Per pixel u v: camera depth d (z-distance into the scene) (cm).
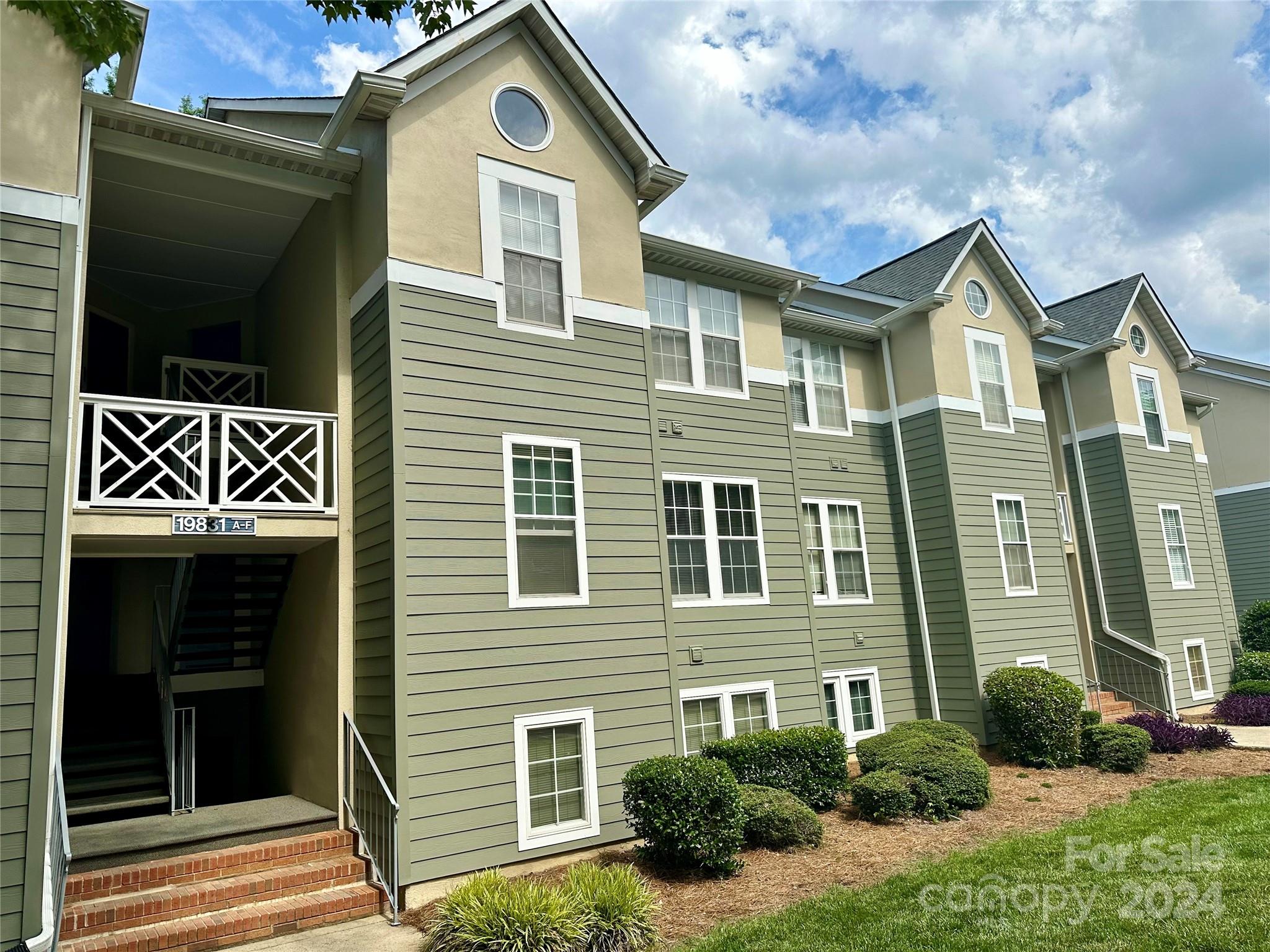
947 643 1366
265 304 1183
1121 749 1184
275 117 1112
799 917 638
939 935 579
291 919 670
